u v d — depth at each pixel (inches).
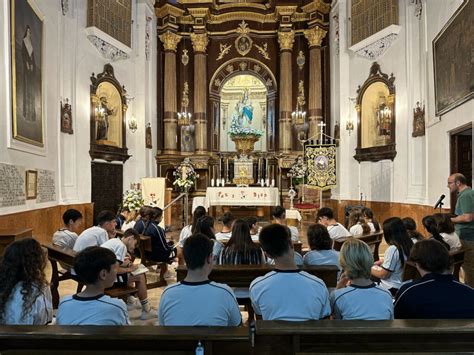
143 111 517.0
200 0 571.2
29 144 291.9
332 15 541.3
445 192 317.7
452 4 302.5
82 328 79.6
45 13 337.1
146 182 446.6
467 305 92.4
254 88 611.5
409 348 81.7
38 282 101.5
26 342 82.2
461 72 272.1
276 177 562.6
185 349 82.0
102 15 432.5
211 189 471.8
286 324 79.4
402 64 405.1
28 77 290.4
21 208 279.3
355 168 486.9
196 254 96.1
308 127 569.0
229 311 95.3
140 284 185.0
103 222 200.1
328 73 561.0
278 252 102.0
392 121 419.5
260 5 582.6
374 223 258.8
